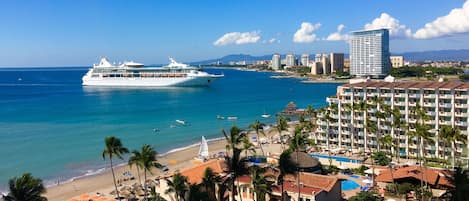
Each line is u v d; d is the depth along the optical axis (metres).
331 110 153.75
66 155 157.75
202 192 70.75
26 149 167.12
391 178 99.31
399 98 139.88
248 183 86.69
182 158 154.50
